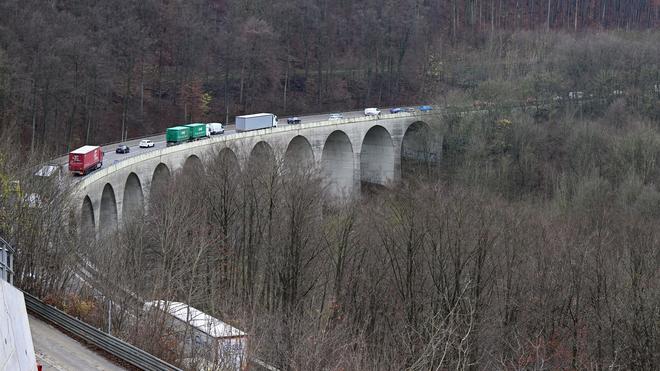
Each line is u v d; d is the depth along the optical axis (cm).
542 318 7494
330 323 6688
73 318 5406
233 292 7531
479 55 19575
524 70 18538
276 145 12075
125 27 15775
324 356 5478
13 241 6259
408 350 6303
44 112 12388
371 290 7519
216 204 8775
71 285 6550
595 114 16838
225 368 4912
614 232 10050
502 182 13562
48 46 13038
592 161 13512
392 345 6869
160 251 7281
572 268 7681
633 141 13425
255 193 8731
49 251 6619
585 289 7788
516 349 6838
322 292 7600
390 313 7469
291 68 19162
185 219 7956
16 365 3544
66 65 13212
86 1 15662
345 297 7506
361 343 6359
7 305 3897
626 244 8969
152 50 16825
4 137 9288
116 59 15325
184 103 16262
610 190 12525
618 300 7400
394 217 9256
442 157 15088
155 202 9350
